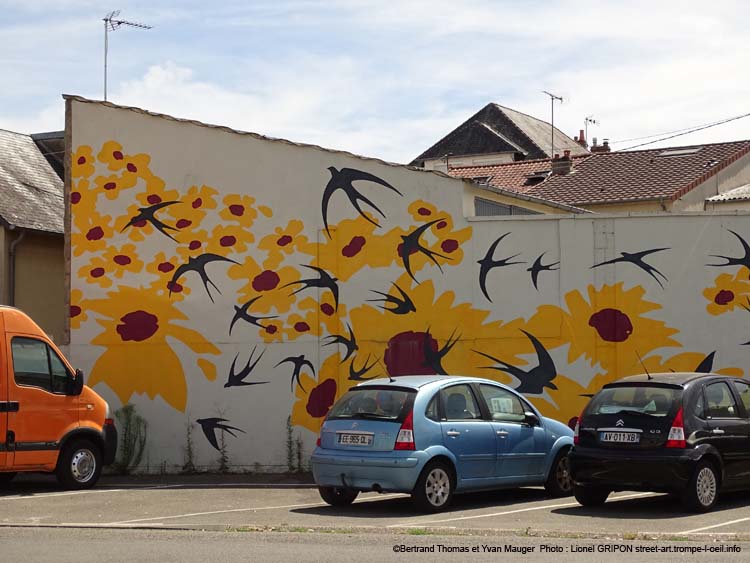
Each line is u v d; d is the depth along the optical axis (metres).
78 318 20.19
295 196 19.67
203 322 19.80
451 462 13.55
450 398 13.91
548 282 18.81
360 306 19.28
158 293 20.02
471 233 19.08
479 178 45.38
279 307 19.53
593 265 18.70
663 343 18.47
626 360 18.53
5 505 14.70
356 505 14.33
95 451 17.17
